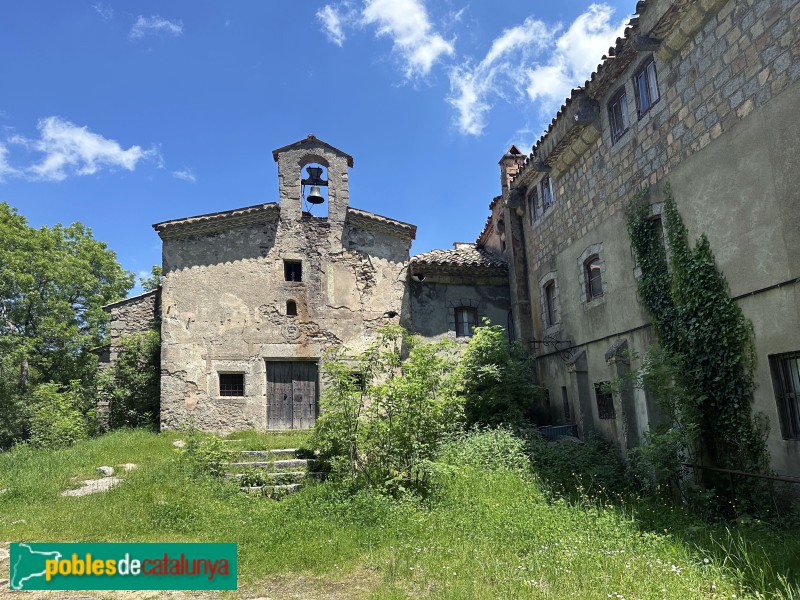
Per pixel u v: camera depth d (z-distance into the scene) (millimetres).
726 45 7613
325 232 15031
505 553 5711
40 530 6797
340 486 8383
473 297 15578
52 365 24078
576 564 5188
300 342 14336
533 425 11820
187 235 14484
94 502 7910
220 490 8602
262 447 11203
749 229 7211
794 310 6551
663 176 8969
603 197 10867
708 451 7848
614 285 10414
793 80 6555
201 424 13523
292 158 15148
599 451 10125
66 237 25625
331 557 5816
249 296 14328
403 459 8516
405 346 14602
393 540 6301
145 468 9586
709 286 7840
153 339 14930
